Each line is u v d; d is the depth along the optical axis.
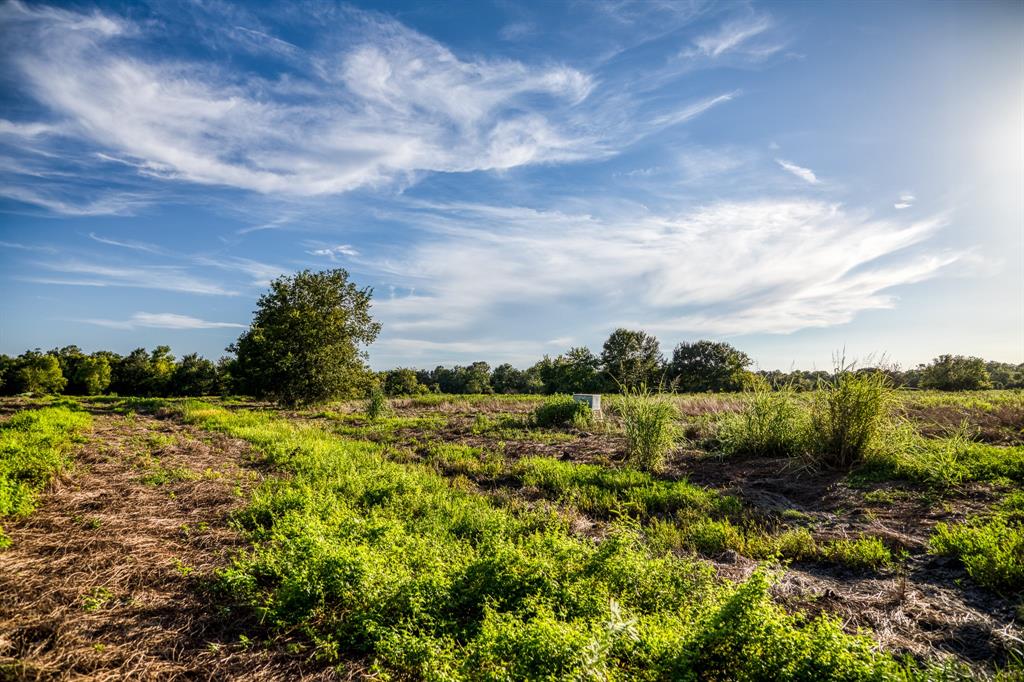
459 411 21.77
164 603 4.45
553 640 3.19
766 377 11.55
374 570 4.48
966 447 8.67
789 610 4.44
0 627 3.92
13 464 7.67
